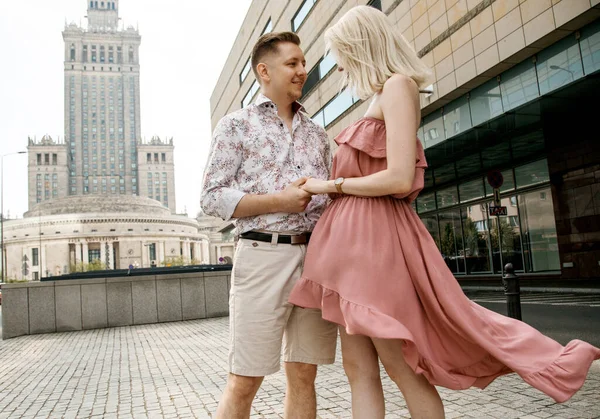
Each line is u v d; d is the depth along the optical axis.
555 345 1.57
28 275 120.81
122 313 11.67
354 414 1.79
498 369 1.64
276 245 2.06
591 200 15.32
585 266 15.55
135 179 180.38
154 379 5.27
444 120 15.08
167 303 12.12
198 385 4.83
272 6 29.41
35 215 132.88
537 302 10.72
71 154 177.62
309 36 24.03
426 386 1.70
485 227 20.27
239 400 2.06
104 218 123.50
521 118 13.14
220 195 2.02
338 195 1.89
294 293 1.81
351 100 19.64
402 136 1.64
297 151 2.24
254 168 2.14
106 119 180.25
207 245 151.50
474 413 3.22
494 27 12.12
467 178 21.28
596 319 7.41
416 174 1.74
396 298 1.62
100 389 4.91
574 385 1.47
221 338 8.52
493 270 19.73
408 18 15.74
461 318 1.56
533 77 11.68
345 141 1.84
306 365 2.21
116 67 183.25
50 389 5.07
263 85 2.28
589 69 10.16
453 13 13.55
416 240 1.74
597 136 14.95
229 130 2.13
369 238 1.69
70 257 123.75
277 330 2.07
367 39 1.82
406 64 1.84
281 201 1.96
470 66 13.02
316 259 1.81
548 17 10.54
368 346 1.82
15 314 10.79
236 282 2.09
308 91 24.75
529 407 3.26
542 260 17.44
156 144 183.75
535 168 17.69
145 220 127.31
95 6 194.38
